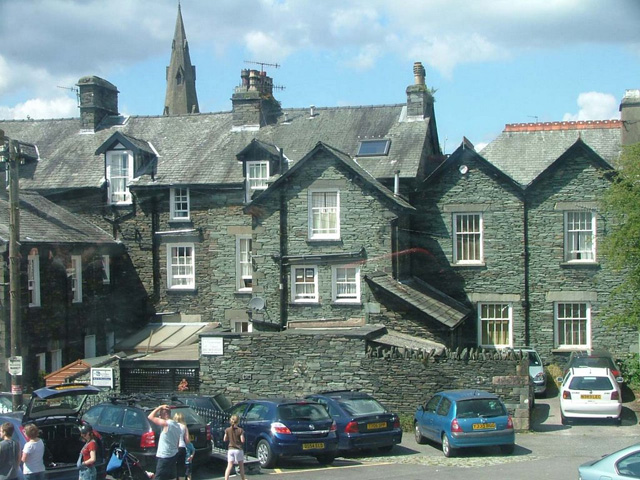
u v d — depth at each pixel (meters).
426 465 19.88
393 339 27.47
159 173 36.59
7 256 28.84
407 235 33.25
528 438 23.47
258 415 20.42
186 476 16.73
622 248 27.48
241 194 35.28
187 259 36.28
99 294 34.88
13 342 23.34
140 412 18.22
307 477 18.42
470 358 24.95
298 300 31.86
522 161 35.12
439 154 39.00
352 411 21.52
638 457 12.89
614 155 34.44
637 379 30.67
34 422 17.34
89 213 37.12
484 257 33.66
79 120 41.47
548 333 33.03
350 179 31.33
